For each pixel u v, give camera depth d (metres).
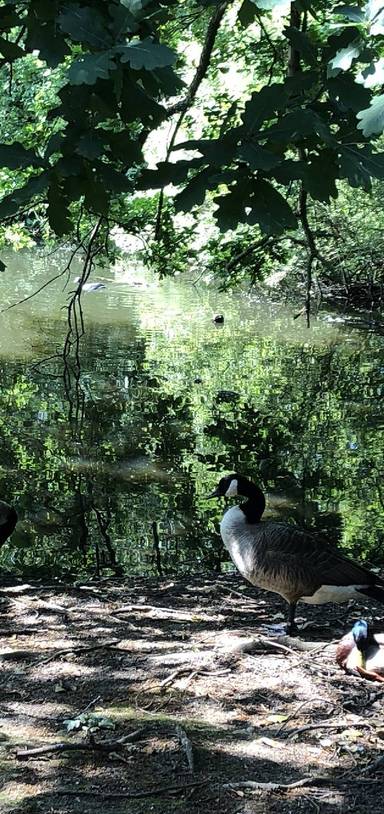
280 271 27.08
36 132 14.73
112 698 5.00
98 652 5.71
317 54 5.26
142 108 4.93
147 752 4.39
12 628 6.21
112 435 14.16
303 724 4.75
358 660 5.39
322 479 12.20
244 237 15.70
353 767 4.34
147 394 16.92
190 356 20.34
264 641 5.84
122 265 36.22
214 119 13.78
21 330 22.48
